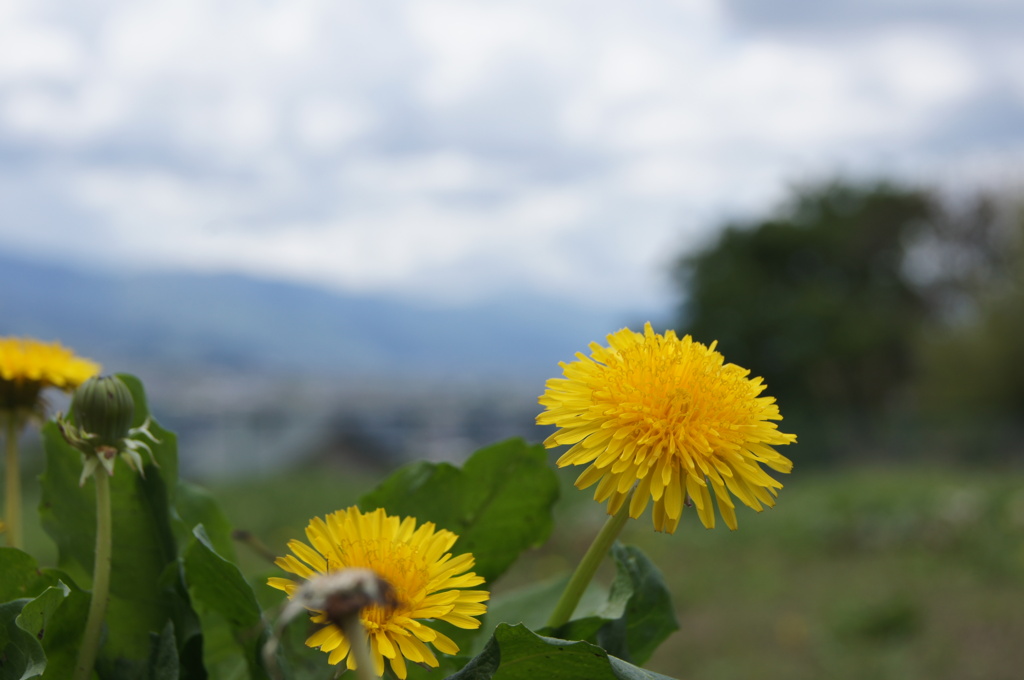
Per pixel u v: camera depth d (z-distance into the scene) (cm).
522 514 95
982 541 887
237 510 945
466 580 60
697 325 2612
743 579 813
